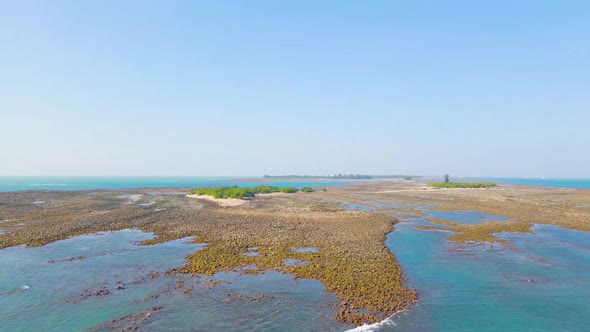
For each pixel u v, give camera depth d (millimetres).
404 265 25797
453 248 30969
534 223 43594
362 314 17500
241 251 29109
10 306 18594
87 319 17094
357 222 43031
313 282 21859
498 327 16391
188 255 28125
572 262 26672
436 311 17969
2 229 38219
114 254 28656
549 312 18000
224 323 16609
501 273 24047
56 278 22828
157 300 19328
